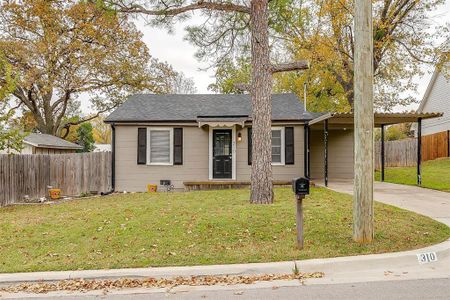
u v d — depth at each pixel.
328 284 4.39
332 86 25.94
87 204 10.56
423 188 12.45
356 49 5.61
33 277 4.64
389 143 23.64
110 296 4.18
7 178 12.55
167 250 5.52
